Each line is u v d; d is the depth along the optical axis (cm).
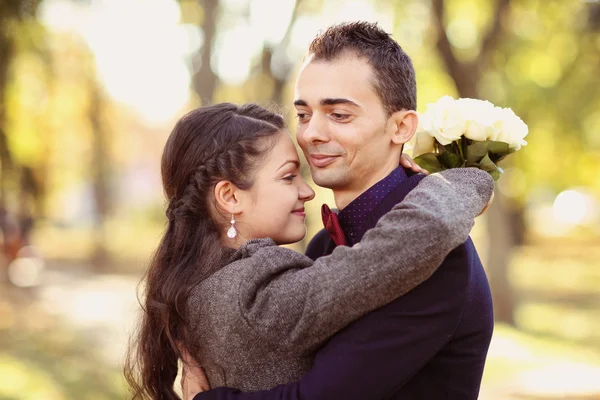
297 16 1035
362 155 226
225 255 230
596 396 714
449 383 217
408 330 200
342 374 198
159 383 242
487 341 225
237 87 1134
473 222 202
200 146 235
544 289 1778
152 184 4203
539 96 1386
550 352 955
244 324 212
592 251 2717
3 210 1529
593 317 1335
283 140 239
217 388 215
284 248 219
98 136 2150
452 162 240
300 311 205
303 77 228
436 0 1059
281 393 204
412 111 229
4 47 729
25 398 659
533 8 1241
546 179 1855
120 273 2055
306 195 244
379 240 197
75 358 859
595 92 1382
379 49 226
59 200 3206
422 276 195
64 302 1427
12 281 1614
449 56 1070
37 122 1103
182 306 227
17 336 997
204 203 236
